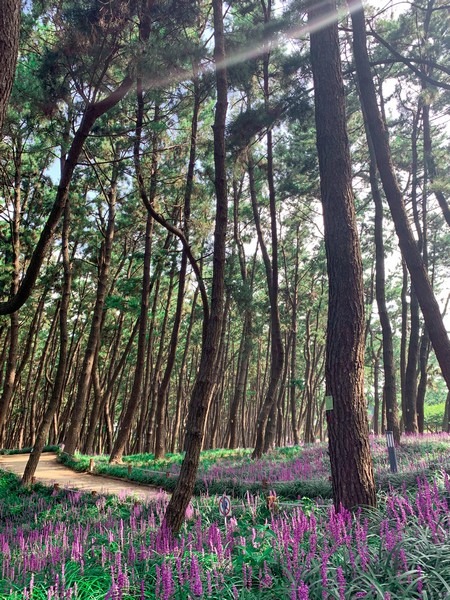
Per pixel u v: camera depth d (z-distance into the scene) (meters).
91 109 7.93
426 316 9.57
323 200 6.66
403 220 9.89
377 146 10.21
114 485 14.30
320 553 3.91
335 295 6.25
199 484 11.54
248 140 13.25
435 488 5.02
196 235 19.58
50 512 10.60
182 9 9.25
